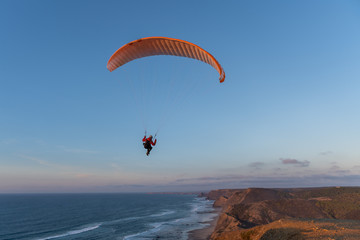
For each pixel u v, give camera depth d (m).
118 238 46.59
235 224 43.91
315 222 22.77
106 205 150.62
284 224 24.00
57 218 83.69
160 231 51.75
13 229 61.00
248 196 86.44
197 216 79.62
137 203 170.12
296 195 82.62
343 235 16.58
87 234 51.94
